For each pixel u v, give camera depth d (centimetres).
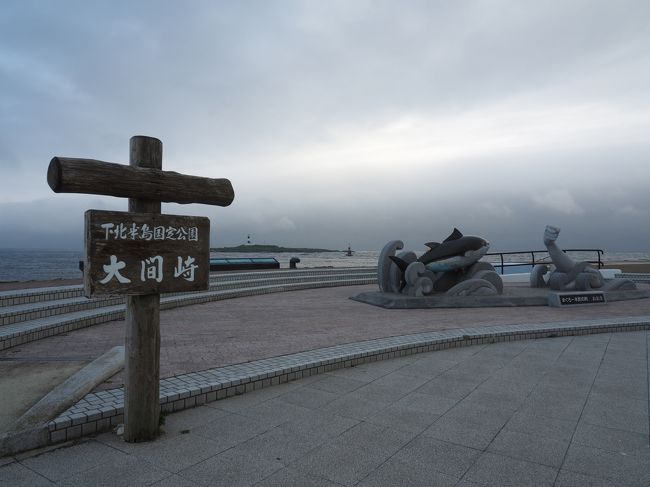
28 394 481
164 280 391
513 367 657
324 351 681
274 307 1206
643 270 2309
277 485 330
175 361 627
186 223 404
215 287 1415
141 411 398
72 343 729
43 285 1211
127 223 373
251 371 569
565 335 878
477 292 1276
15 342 703
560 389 556
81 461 365
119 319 955
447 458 374
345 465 361
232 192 437
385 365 666
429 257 1312
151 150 398
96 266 359
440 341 763
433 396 529
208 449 387
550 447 396
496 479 340
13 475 342
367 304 1270
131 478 338
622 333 913
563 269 1409
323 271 2020
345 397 524
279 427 436
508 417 464
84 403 447
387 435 418
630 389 557
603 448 394
